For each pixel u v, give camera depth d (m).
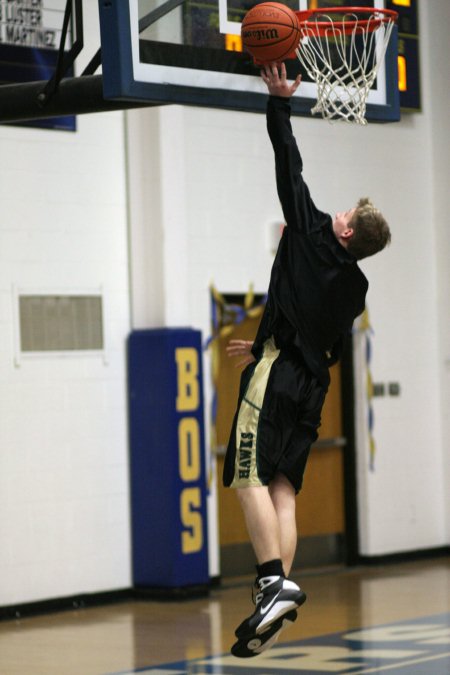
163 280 11.53
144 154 11.58
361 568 13.50
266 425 5.68
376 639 9.44
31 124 10.92
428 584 12.30
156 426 11.41
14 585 10.66
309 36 6.51
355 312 5.86
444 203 14.19
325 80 6.52
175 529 11.34
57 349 11.05
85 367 11.27
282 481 5.84
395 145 13.90
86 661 8.88
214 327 12.21
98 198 11.40
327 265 5.67
